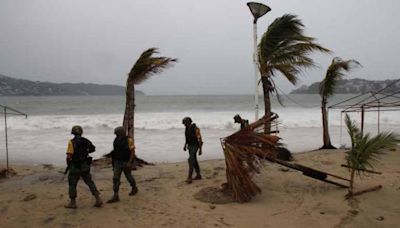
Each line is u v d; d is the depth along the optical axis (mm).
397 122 27141
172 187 7961
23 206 6566
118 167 6871
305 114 33125
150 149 15719
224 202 6750
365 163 6977
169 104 59750
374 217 5902
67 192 7555
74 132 6402
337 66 14234
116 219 5895
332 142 18094
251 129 7145
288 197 7109
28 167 11109
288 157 10914
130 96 10641
